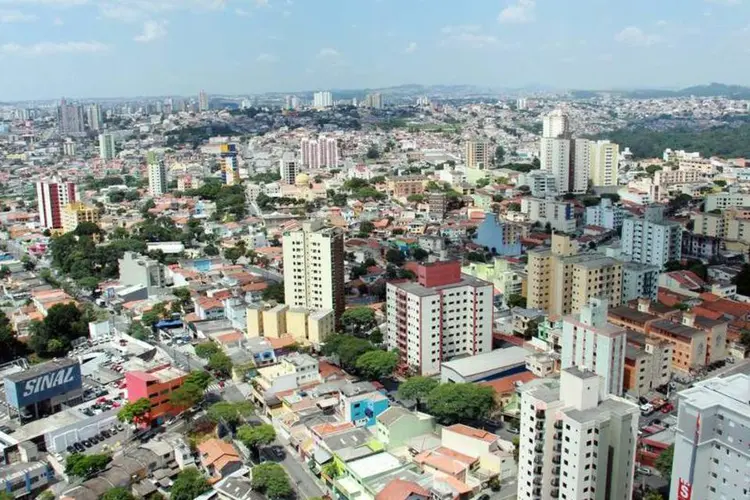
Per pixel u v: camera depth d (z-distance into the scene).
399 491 176.12
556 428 169.38
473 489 194.75
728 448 144.38
